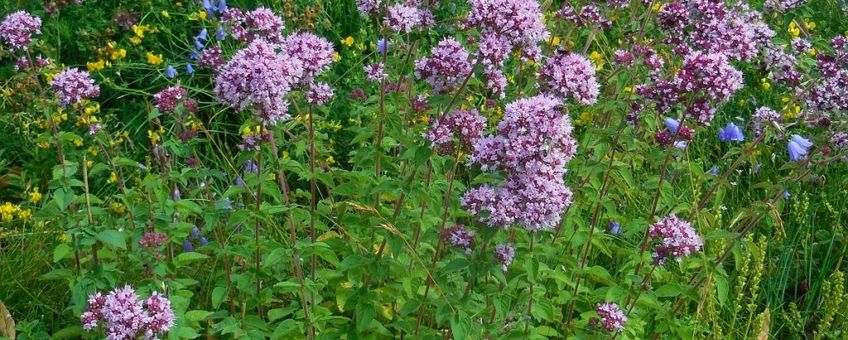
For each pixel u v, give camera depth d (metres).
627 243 1.09
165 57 1.37
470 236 0.81
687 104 0.89
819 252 1.16
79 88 0.88
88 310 0.81
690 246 0.87
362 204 0.89
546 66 0.88
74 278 0.87
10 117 1.13
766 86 1.32
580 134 1.17
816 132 1.23
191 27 1.38
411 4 0.95
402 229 0.90
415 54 1.03
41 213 0.87
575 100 0.93
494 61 0.84
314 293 0.88
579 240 0.94
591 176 0.95
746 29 0.97
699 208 0.97
